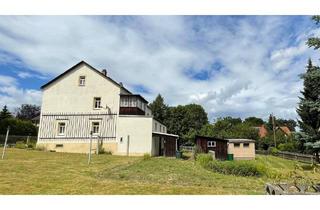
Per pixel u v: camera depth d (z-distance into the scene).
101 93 26.56
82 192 7.40
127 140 24.89
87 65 27.31
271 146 47.78
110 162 16.03
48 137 26.38
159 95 58.97
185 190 7.99
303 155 30.41
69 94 27.03
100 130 25.73
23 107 62.66
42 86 27.44
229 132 49.72
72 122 26.42
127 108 26.30
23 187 7.73
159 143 27.66
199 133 51.34
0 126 32.91
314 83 9.04
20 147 26.84
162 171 13.00
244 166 14.31
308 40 8.25
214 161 16.27
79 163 14.73
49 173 10.52
